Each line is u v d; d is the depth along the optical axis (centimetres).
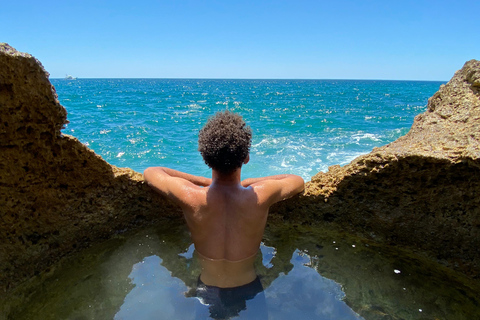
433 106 279
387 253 233
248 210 189
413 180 211
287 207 263
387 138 1174
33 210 196
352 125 1515
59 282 200
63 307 178
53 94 177
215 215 189
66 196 211
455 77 264
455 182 197
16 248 192
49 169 195
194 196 192
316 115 1919
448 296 191
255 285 192
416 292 194
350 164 238
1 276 185
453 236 212
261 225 198
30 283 197
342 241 248
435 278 207
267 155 906
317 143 1075
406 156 203
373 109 2394
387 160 211
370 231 245
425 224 221
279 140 1123
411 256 229
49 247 212
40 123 178
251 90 6125
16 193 184
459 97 247
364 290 194
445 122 237
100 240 243
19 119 169
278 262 221
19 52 156
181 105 2589
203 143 183
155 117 1753
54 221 210
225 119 185
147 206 258
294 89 6788
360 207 240
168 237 252
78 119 1623
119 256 227
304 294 187
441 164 193
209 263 194
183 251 233
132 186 243
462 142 201
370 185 228
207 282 191
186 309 172
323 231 259
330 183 247
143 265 217
